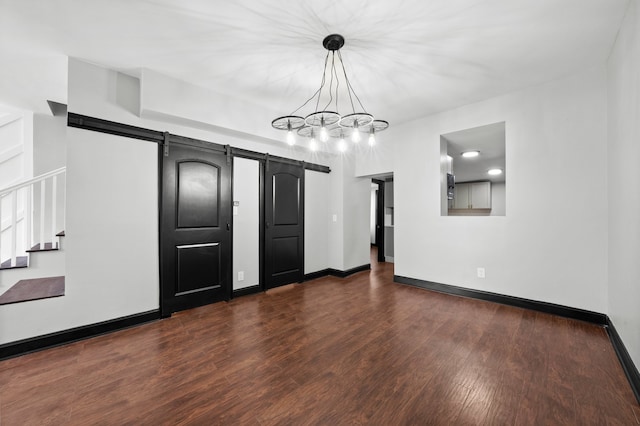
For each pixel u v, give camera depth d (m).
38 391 1.74
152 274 2.91
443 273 3.83
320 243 4.82
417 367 1.98
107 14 1.92
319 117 2.35
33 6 1.83
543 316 2.92
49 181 3.77
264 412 1.54
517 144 3.18
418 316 2.95
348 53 2.43
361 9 1.89
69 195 2.44
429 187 3.98
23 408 1.58
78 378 1.87
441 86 3.07
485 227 3.45
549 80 2.94
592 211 2.73
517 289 3.20
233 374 1.91
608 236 2.63
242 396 1.68
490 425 1.44
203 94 3.08
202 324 2.78
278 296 3.71
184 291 3.14
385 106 3.64
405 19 1.99
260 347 2.29
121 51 2.38
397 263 4.37
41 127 3.75
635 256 1.83
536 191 3.06
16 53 2.41
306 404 1.61
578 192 2.80
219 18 1.98
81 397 1.68
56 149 3.83
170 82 2.83
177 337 2.50
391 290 3.96
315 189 4.73
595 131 2.70
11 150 3.59
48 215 3.75
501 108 3.30
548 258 2.99
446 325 2.72
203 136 3.30
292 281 4.32
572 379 1.82
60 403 1.63
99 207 2.59
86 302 2.51
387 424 1.45
